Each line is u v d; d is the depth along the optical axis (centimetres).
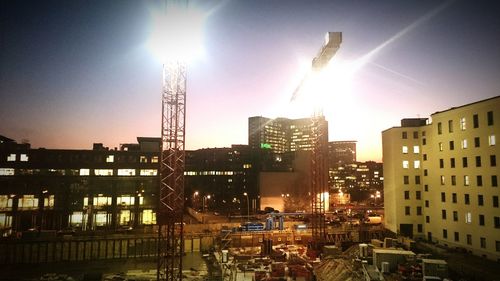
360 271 4809
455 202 6438
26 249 8200
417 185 7750
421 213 7669
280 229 9625
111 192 10362
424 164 7631
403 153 7875
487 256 5603
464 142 6241
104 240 8550
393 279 4203
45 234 8431
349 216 12625
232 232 9194
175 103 5722
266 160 19312
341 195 19112
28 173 9975
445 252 5966
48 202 9962
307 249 8200
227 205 16750
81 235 8800
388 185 8275
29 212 9800
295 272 5159
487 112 5719
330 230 9281
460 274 4897
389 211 8219
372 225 9725
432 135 7200
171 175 5853
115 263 8131
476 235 5866
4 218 9650
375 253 4703
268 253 7731
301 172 14862
